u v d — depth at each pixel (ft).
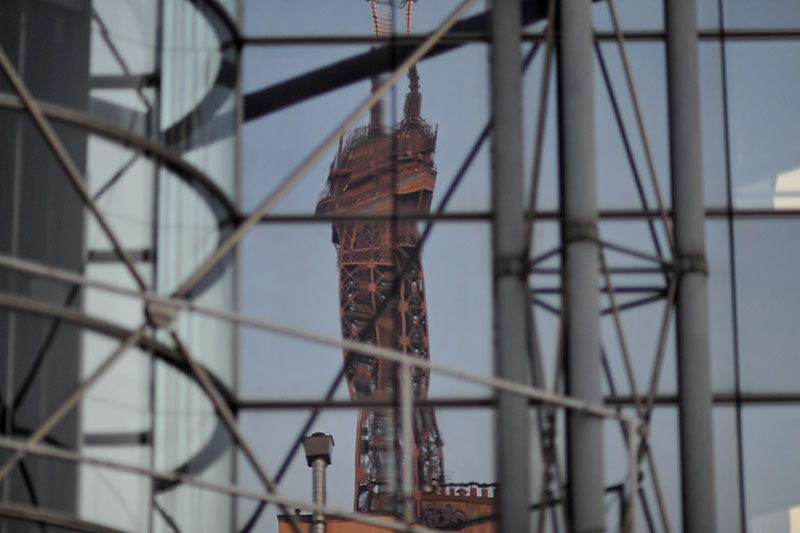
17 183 131.85
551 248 144.46
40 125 124.16
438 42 154.71
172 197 144.15
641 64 153.07
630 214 149.07
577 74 140.77
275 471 142.92
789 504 143.43
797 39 158.40
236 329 146.82
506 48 147.54
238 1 157.99
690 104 148.36
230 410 144.66
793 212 152.25
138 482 131.75
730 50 157.89
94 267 134.92
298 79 156.15
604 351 145.18
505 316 139.95
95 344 130.41
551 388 137.80
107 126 138.51
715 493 142.31
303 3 158.51
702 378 140.67
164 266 141.69
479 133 151.64
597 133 151.64
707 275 143.74
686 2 151.33
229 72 155.22
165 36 150.71
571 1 142.51
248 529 140.87
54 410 126.72
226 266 148.56
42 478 125.08
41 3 140.56
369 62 157.07
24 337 126.82
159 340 137.80
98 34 143.95
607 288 143.54
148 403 134.31
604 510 131.03
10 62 136.56
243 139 153.58
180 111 149.59
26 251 130.41
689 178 146.00
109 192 138.41
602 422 132.67
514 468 136.15
